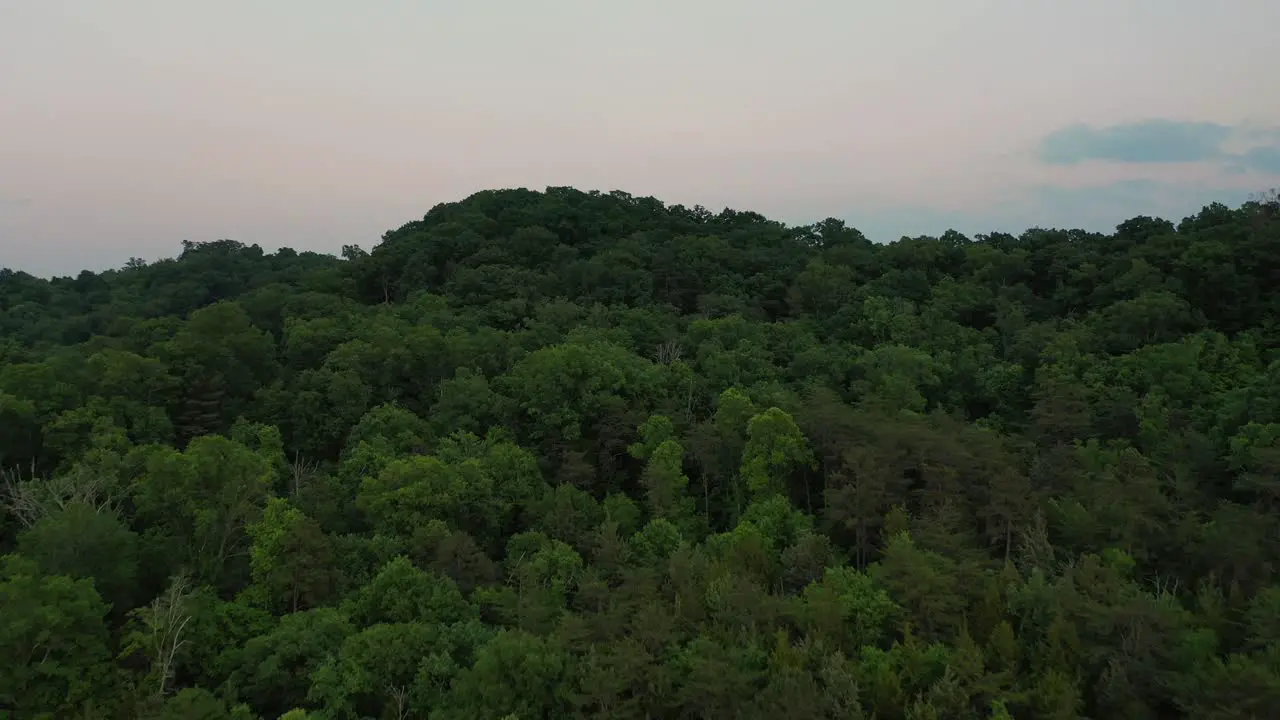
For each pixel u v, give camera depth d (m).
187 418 75.00
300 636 47.53
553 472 75.62
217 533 57.44
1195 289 98.31
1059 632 46.44
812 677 44.38
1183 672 44.56
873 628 49.19
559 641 46.00
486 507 64.00
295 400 79.12
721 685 42.69
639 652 45.16
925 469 63.69
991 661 46.59
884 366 88.31
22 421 64.81
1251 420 70.38
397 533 59.59
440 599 51.28
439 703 44.41
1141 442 73.75
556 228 141.25
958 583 51.78
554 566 57.25
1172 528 58.38
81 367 74.62
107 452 60.16
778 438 67.19
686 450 73.62
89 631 45.75
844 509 61.72
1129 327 92.44
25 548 50.97
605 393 77.88
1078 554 57.88
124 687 45.19
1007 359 95.50
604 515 67.31
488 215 150.50
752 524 63.12
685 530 66.69
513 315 105.06
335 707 43.69
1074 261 113.81
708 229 153.88
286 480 71.62
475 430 77.00
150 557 55.53
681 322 105.31
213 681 48.78
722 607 50.50
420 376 86.69
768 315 117.00
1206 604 49.09
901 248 127.00
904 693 44.25
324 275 119.50
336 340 91.06
